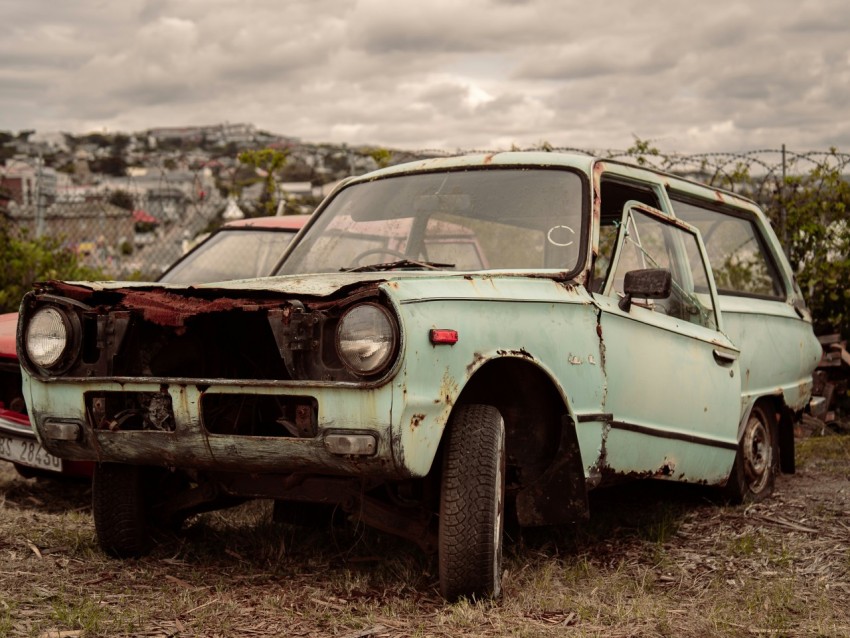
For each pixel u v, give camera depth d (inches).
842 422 354.3
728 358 210.5
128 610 140.1
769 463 237.5
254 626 136.2
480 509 142.0
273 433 151.5
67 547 175.8
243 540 183.2
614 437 170.6
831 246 384.8
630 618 143.9
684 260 208.4
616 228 184.7
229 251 293.3
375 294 132.6
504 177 190.7
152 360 154.3
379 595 151.4
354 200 204.7
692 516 213.2
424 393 133.8
